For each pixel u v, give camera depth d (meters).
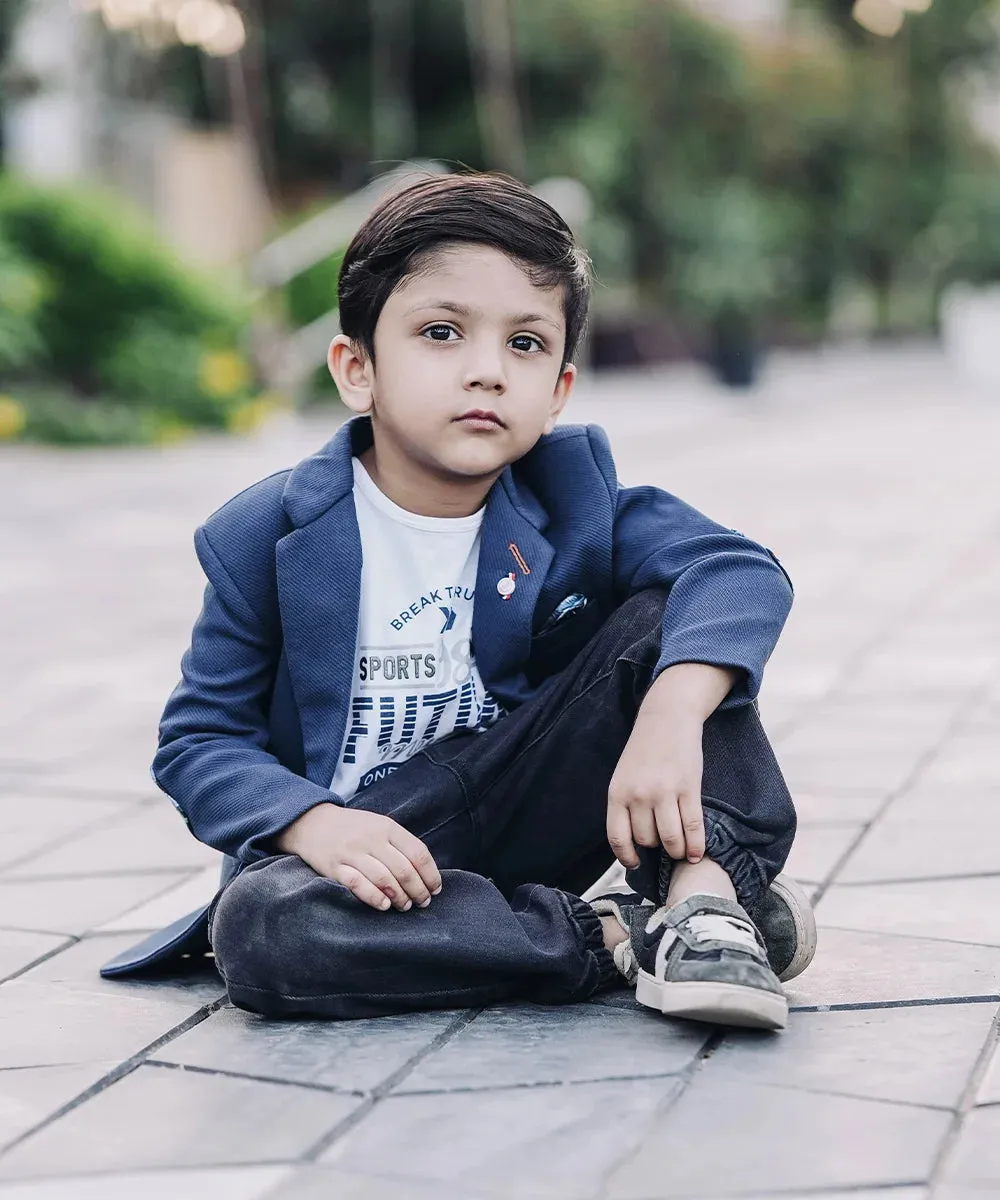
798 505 6.74
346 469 1.78
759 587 1.73
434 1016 1.69
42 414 8.63
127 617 4.48
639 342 14.76
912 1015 1.66
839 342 20.11
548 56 13.75
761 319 14.04
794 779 2.71
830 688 3.44
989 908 2.03
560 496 1.83
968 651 3.79
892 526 6.06
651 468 8.20
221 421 9.28
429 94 14.16
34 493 6.97
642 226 15.10
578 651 1.85
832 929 1.96
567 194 12.28
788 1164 1.32
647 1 14.60
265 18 12.94
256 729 1.80
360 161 13.76
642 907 1.73
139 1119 1.45
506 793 1.79
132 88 11.91
